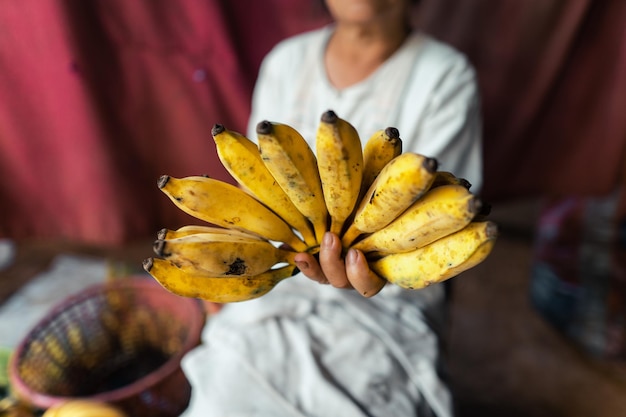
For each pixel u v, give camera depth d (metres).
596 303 1.05
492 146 1.10
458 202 0.34
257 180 0.41
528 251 1.35
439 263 0.37
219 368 0.63
